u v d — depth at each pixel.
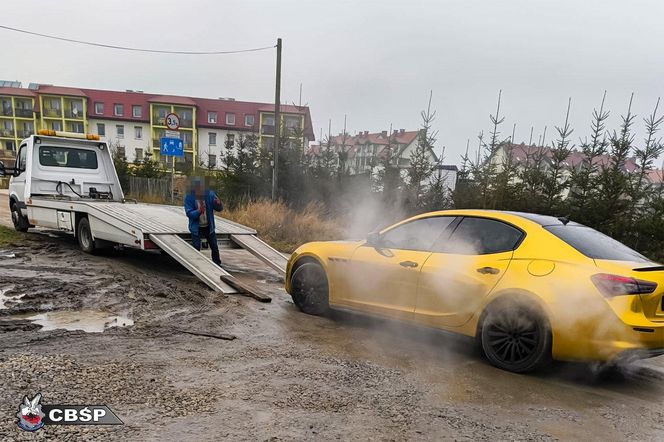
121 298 5.84
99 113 59.03
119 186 11.02
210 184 8.07
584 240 4.33
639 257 4.32
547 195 14.08
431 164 16.92
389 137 19.41
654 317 3.79
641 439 3.07
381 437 2.88
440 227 4.99
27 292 5.78
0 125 60.09
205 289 6.68
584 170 13.88
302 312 5.98
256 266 9.52
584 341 3.80
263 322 5.35
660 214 12.70
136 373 3.56
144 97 60.31
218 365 3.88
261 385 3.52
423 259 4.88
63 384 3.25
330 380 3.73
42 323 4.71
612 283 3.76
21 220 10.62
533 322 4.07
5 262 7.55
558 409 3.47
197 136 58.38
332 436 2.84
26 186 9.92
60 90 59.09
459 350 4.78
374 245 5.30
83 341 4.23
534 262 4.20
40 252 8.64
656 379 4.31
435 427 3.06
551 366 4.38
